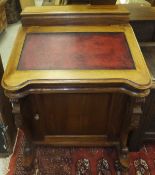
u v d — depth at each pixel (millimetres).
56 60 923
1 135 1282
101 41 1029
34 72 860
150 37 1356
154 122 1255
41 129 1257
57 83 834
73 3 1276
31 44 1008
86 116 1191
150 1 1435
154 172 1293
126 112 1079
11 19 2984
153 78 1072
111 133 1286
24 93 850
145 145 1423
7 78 835
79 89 870
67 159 1350
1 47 2395
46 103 1115
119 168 1279
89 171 1289
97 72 863
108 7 1146
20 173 1288
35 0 2475
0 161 1354
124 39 1040
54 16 1094
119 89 869
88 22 1118
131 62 912
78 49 984
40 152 1380
